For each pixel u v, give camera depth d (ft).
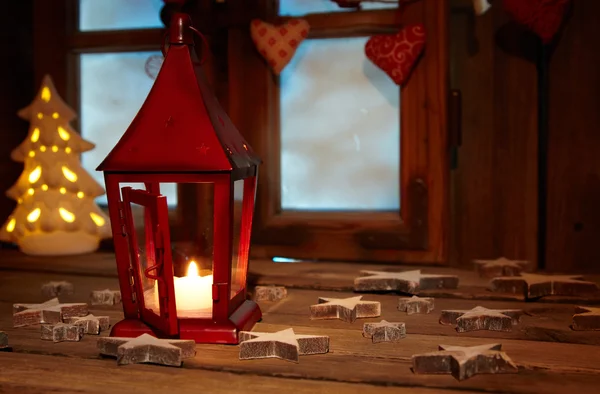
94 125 3.72
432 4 3.29
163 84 2.33
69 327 2.39
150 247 2.47
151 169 2.25
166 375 2.14
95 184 3.56
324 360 2.23
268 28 3.35
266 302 2.78
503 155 3.46
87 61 3.71
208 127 2.28
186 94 2.31
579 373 2.13
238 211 2.49
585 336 2.40
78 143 3.52
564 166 3.40
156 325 2.31
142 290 2.35
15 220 3.55
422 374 2.13
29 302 2.81
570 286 2.80
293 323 2.53
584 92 3.36
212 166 2.24
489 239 3.49
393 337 2.37
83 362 2.23
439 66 3.29
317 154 3.50
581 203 3.39
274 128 3.49
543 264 3.45
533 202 3.44
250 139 3.47
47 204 3.50
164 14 3.37
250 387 2.07
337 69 3.45
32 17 3.97
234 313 2.43
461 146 3.49
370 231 3.39
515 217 3.46
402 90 3.34
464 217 3.51
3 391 2.05
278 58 3.34
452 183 3.51
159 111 2.30
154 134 2.28
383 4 3.37
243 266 2.54
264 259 3.50
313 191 3.51
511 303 2.76
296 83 3.49
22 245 3.54
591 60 3.34
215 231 2.30
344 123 3.46
